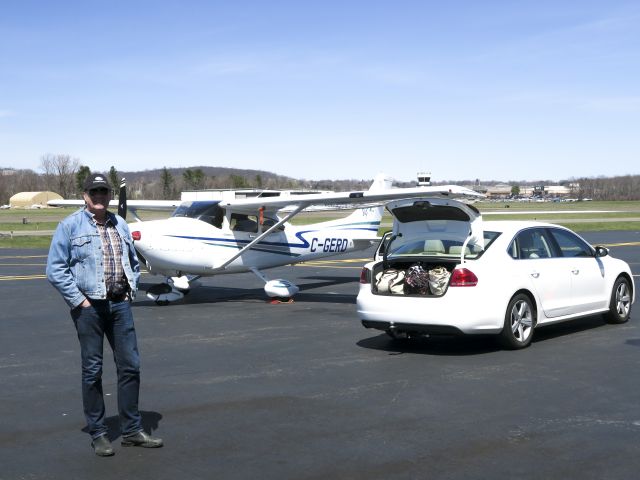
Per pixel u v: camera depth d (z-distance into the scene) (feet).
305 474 13.74
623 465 13.94
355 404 18.70
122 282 15.23
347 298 42.04
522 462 14.20
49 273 14.73
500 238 26.18
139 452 15.14
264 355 25.39
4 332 31.07
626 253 69.97
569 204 350.84
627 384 20.34
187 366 23.68
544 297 26.63
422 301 24.52
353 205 43.16
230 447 15.39
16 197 409.28
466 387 20.27
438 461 14.34
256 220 43.16
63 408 18.72
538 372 21.99
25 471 14.03
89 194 15.06
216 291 45.98
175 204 48.80
